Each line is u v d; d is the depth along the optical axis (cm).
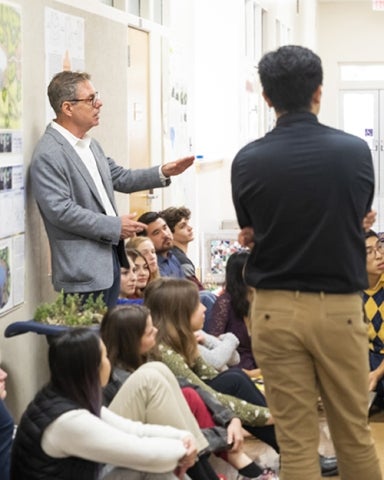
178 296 421
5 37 454
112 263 475
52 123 478
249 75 1259
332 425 315
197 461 369
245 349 519
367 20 2083
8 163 458
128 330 370
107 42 634
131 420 339
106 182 496
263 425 426
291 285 298
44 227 507
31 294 496
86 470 302
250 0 1298
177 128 897
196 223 977
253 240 308
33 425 299
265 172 298
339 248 295
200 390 405
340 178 294
